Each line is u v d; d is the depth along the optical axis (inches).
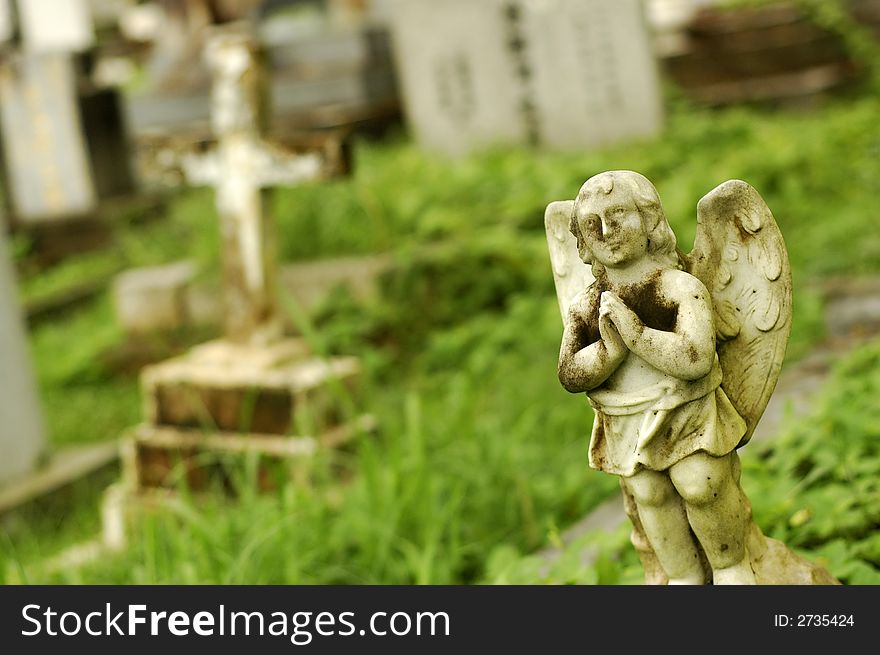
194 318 325.1
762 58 527.8
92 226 445.7
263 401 219.1
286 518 151.6
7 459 238.1
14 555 154.9
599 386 92.8
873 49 524.1
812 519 125.3
